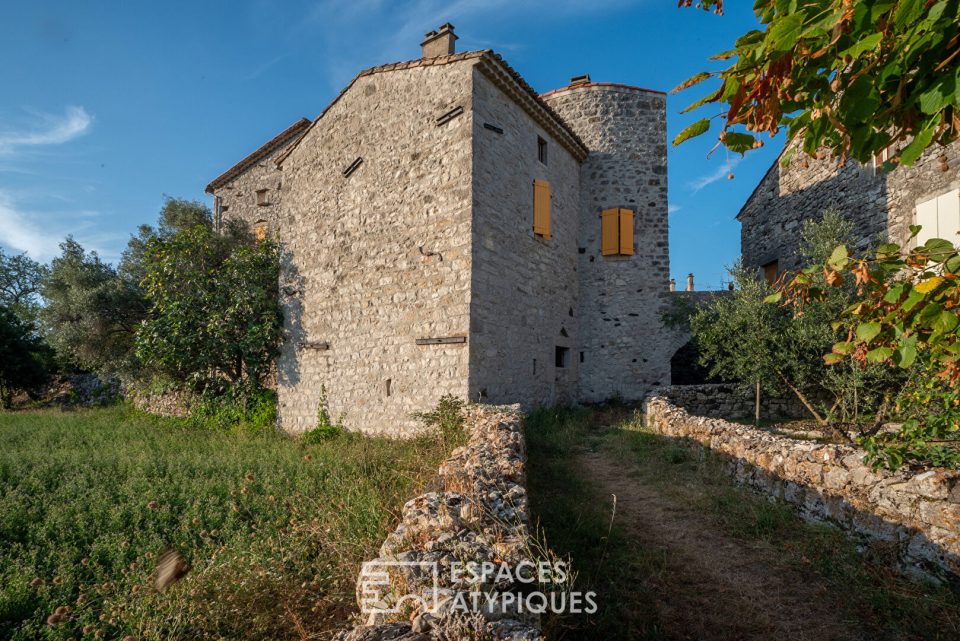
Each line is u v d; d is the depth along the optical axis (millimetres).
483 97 10555
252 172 19672
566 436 9484
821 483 4840
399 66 11305
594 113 15297
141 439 10797
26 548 4629
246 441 10508
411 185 10953
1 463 7566
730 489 6070
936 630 3123
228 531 4730
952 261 1884
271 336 13398
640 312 14586
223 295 13734
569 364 13977
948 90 1573
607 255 14773
